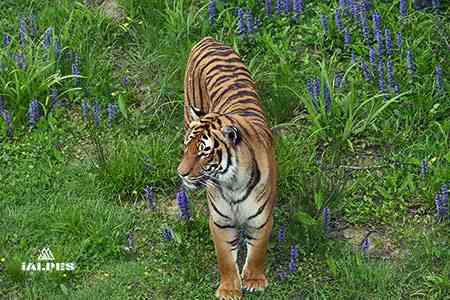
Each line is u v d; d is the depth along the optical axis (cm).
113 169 1238
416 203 1173
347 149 1259
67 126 1342
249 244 1052
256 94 1128
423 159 1210
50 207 1199
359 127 1274
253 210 1015
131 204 1216
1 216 1190
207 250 1130
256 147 1000
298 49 1416
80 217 1171
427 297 1055
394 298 1051
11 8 1556
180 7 1443
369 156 1251
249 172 989
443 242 1120
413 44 1352
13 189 1232
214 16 1448
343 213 1172
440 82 1282
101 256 1131
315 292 1064
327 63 1388
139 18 1504
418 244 1118
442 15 1416
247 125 1008
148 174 1241
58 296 1076
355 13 1412
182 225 1155
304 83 1349
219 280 1095
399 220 1159
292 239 1124
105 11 1550
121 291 1083
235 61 1163
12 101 1352
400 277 1078
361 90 1322
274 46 1373
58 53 1402
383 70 1304
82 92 1384
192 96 1188
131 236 1141
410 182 1183
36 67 1366
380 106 1282
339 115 1278
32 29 1486
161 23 1477
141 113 1348
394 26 1392
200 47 1193
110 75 1418
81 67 1414
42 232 1164
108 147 1304
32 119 1330
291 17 1459
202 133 973
